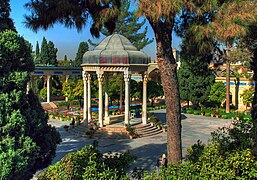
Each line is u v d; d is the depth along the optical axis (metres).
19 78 7.97
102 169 8.12
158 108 41.25
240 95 36.50
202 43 8.27
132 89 38.19
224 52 11.41
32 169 8.70
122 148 19.52
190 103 44.22
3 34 7.98
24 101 8.25
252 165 7.41
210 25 7.53
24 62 8.43
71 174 7.71
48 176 7.94
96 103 46.59
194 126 28.39
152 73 51.03
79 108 42.31
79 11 8.52
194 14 7.84
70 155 8.26
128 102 23.95
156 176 7.90
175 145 9.24
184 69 38.09
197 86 37.03
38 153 8.50
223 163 7.60
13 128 7.61
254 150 7.77
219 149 8.00
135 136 22.66
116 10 8.44
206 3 7.40
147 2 6.70
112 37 25.09
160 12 6.52
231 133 8.55
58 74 45.09
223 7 7.62
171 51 9.19
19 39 8.32
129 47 24.92
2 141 7.43
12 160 7.24
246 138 8.05
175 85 9.23
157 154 17.81
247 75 39.00
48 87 44.72
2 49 7.77
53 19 8.64
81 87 40.69
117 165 8.66
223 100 37.88
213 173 7.43
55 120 32.16
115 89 38.91
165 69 9.16
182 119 32.78
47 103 44.44
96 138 22.41
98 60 23.61
